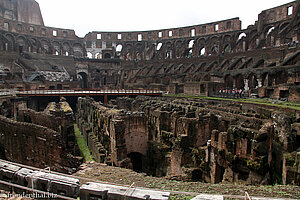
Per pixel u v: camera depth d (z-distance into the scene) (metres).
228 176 15.92
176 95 56.56
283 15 71.25
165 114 25.64
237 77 56.28
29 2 109.38
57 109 26.77
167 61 91.44
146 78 86.31
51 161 16.11
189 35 100.44
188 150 20.27
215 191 10.23
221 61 74.44
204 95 52.59
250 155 14.81
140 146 21.72
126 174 12.88
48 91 59.34
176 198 9.44
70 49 108.88
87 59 98.62
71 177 8.66
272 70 45.44
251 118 20.47
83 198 7.57
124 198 7.11
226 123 21.89
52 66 85.31
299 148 18.02
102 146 23.20
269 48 61.25
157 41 107.88
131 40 112.19
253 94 42.91
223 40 89.69
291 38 65.94
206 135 21.67
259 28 76.88
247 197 7.33
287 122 19.02
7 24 94.88
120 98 52.16
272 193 10.01
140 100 44.94
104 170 13.50
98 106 30.20
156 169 21.94
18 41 96.56
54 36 107.06
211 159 17.84
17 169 8.91
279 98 36.22
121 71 99.62
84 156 25.42
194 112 25.33
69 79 84.38
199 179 18.44
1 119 20.83
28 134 17.94
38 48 98.56
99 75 99.00
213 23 93.31
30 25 100.44
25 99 51.19
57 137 15.61
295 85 35.03
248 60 60.66
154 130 26.98
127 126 20.78
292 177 14.05
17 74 73.12
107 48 110.19
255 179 14.46
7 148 20.12
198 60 81.06
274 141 19.33
